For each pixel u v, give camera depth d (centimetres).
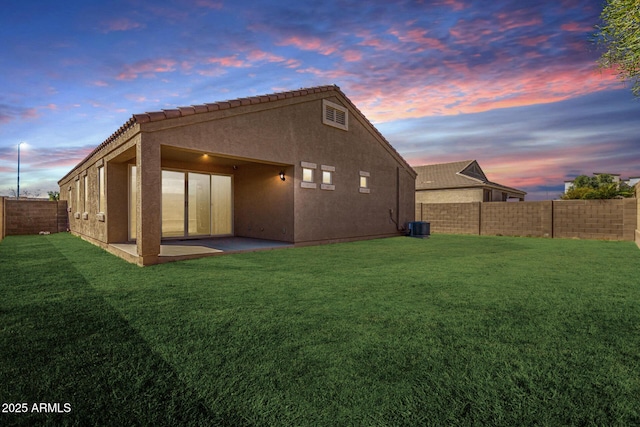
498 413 190
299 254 876
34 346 281
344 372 237
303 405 196
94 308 389
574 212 1445
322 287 499
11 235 1497
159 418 184
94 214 1110
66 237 1364
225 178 1267
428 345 285
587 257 848
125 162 977
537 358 262
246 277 572
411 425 178
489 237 1505
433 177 2959
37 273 601
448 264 721
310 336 304
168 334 308
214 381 224
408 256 849
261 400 201
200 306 398
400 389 214
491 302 421
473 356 264
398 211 1523
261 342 290
